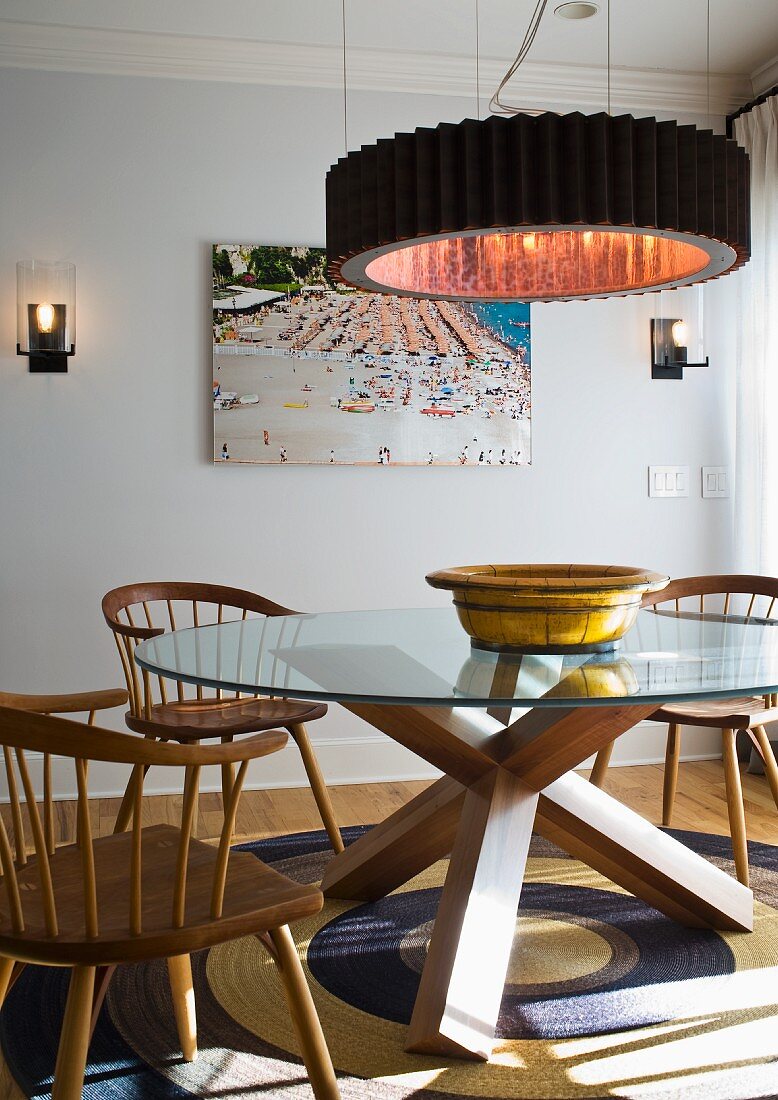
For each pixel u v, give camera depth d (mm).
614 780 4066
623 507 4281
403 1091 1910
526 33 3771
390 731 2357
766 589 3240
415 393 4023
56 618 3793
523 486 4180
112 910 1609
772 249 4023
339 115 3977
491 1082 1941
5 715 1401
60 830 3424
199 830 3424
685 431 4340
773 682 1779
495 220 1924
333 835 3080
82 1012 1489
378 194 2033
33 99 3727
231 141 3883
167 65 3805
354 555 4027
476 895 2160
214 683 1866
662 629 2490
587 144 1925
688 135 1979
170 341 3852
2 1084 1935
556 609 2100
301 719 2883
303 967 2412
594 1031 2119
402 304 4000
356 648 2236
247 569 3939
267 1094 1902
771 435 4051
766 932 2592
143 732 2711
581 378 4230
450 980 2057
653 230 1986
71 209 3766
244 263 3867
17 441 3746
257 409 3889
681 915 2617
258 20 3641
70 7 3527
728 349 4371
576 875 3014
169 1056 2033
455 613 2889
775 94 4008
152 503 3855
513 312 4109
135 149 3811
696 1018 2168
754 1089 1906
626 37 3832
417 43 3854
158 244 3836
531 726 2318
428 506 4090
